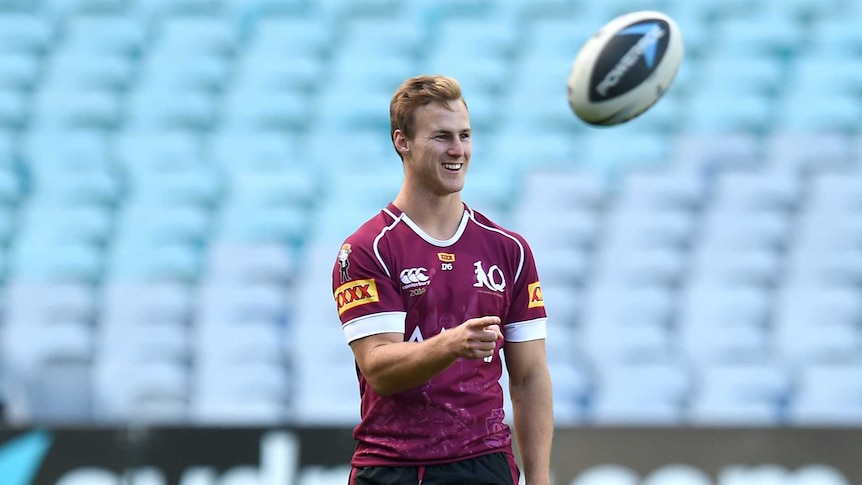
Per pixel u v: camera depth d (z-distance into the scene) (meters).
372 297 12.70
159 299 39.56
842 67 47.38
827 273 41.28
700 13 49.19
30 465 21.80
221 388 36.91
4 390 27.45
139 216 42.06
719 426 22.12
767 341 39.41
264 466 21.84
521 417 13.30
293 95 46.41
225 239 41.41
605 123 14.62
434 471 12.68
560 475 21.75
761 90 46.84
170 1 49.00
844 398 37.62
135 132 45.09
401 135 13.06
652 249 41.69
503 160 44.19
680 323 39.78
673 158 44.53
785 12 49.22
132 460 21.83
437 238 12.95
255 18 48.78
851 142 45.28
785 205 43.06
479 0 49.44
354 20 48.88
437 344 11.62
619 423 21.97
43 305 39.53
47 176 43.44
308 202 42.50
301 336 38.53
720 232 42.22
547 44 48.28
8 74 46.41
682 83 46.94
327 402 36.50
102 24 48.25
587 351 38.53
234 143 44.78
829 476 22.12
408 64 47.47
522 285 13.34
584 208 42.75
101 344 38.53
